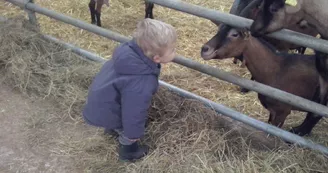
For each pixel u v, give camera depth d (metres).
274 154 1.67
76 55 2.40
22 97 2.14
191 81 2.51
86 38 2.96
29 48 2.39
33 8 2.48
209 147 1.72
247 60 1.92
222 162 1.61
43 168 1.71
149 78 1.57
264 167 1.62
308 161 1.67
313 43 1.56
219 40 1.87
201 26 3.18
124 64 1.54
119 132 1.72
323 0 1.64
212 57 1.89
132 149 1.71
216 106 1.92
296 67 1.91
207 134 1.75
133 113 1.57
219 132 1.79
